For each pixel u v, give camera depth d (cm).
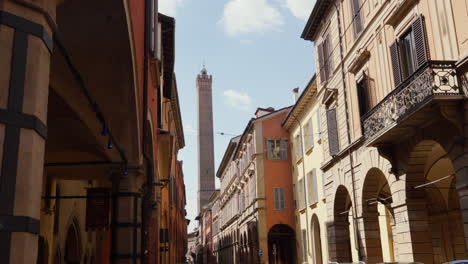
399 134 1356
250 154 3809
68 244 1711
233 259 5050
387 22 1466
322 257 2594
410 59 1375
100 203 1183
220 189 6700
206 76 9625
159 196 1983
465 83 1093
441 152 1471
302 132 3091
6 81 417
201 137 9362
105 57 867
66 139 1202
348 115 1870
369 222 1706
